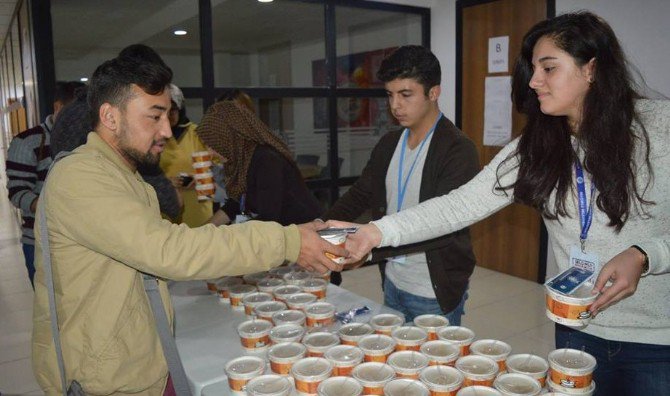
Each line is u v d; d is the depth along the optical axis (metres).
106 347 1.12
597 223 1.21
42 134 2.66
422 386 1.11
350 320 1.54
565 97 1.15
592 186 1.21
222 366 1.31
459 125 4.71
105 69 1.15
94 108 1.16
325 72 4.55
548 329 3.29
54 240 1.11
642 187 1.15
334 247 1.27
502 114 4.30
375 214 2.00
